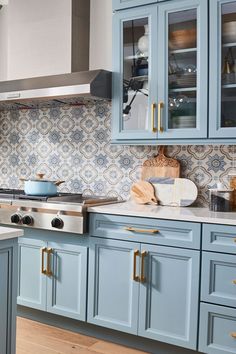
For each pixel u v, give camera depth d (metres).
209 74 2.64
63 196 3.16
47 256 2.96
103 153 3.41
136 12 2.89
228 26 2.62
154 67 2.84
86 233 2.80
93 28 3.40
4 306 1.85
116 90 3.00
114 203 3.07
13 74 3.45
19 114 3.85
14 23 3.45
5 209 3.09
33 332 2.94
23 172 3.84
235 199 2.80
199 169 3.01
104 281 2.75
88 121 3.47
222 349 2.36
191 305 2.45
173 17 2.78
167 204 3.01
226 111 2.63
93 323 2.79
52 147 3.67
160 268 2.55
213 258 2.36
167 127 2.81
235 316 2.31
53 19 3.26
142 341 2.71
